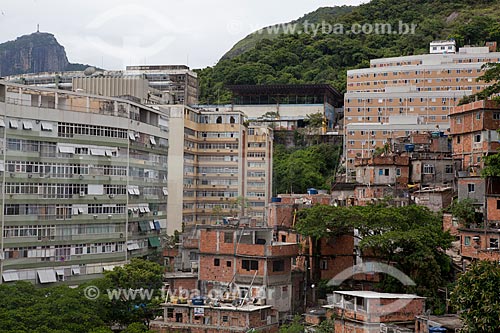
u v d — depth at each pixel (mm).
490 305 48656
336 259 77312
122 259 91625
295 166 157500
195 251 89188
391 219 73875
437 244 69375
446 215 79125
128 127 94250
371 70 187125
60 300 66562
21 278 80938
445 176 96688
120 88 120125
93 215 88688
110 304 72688
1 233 79438
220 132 138000
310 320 69125
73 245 86250
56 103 87812
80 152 88312
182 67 185000
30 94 85562
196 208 136500
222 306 70438
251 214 140375
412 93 173125
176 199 127375
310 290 77375
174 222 126188
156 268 77312
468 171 87938
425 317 58781
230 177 137625
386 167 99062
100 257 88812
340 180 140250
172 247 95688
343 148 170250
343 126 179625
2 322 61375
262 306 70562
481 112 89625
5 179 80188
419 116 162750
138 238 96438
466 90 173625
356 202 102188
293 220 89500
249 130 144375
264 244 75812
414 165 98750
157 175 104188
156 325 70750
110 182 91312
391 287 68812
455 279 69000
